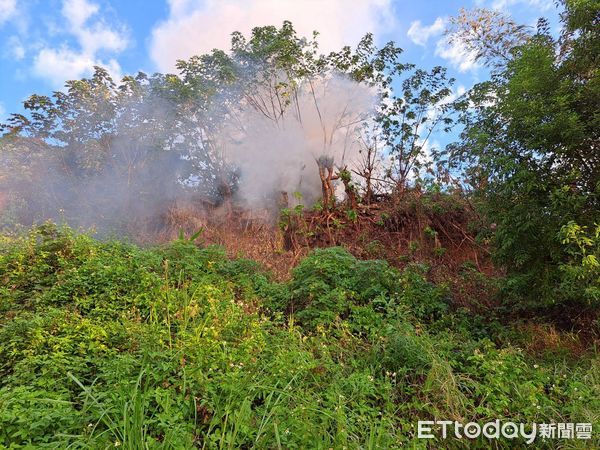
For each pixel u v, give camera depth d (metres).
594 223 3.89
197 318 4.11
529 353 4.54
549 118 4.20
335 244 7.92
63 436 2.27
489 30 8.18
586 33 4.14
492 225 6.96
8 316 4.00
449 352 4.02
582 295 4.32
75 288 4.43
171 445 2.32
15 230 7.28
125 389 2.66
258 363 3.32
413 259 7.31
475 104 8.08
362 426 2.92
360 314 4.75
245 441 2.59
